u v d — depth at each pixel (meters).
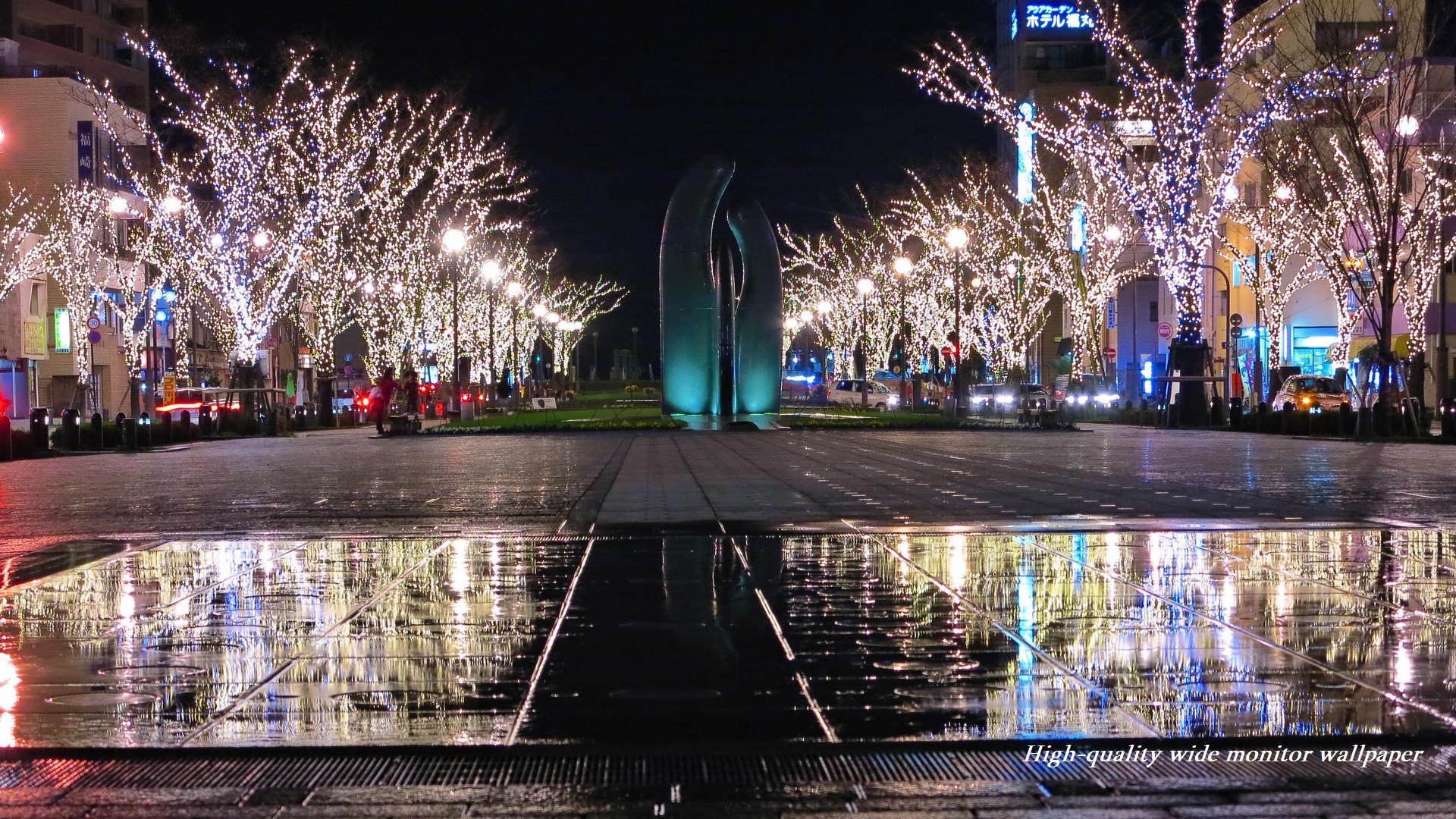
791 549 12.75
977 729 6.36
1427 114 48.19
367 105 54.44
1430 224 47.78
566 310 114.69
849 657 7.95
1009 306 67.56
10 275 54.38
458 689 7.22
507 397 70.00
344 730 6.42
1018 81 98.06
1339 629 8.64
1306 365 63.12
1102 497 18.11
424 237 61.75
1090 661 7.76
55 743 6.24
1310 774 5.71
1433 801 5.38
